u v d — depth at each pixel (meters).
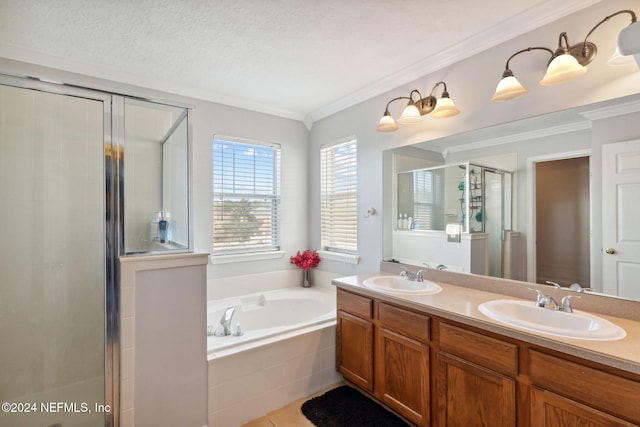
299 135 3.62
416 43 2.09
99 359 1.64
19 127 1.71
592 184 1.61
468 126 2.12
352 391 2.28
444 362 1.66
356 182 3.05
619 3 1.50
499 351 1.43
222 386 1.87
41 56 2.18
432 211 2.37
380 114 2.78
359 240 3.01
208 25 1.86
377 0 1.65
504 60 1.93
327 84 2.76
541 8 1.70
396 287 2.37
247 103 3.17
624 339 1.24
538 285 1.81
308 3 1.67
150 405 1.67
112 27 1.87
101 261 1.68
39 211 1.76
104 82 2.46
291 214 3.56
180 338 1.75
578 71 1.49
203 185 2.96
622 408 1.09
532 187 1.83
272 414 2.03
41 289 1.72
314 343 2.29
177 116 1.99
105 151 1.72
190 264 1.78
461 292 2.01
